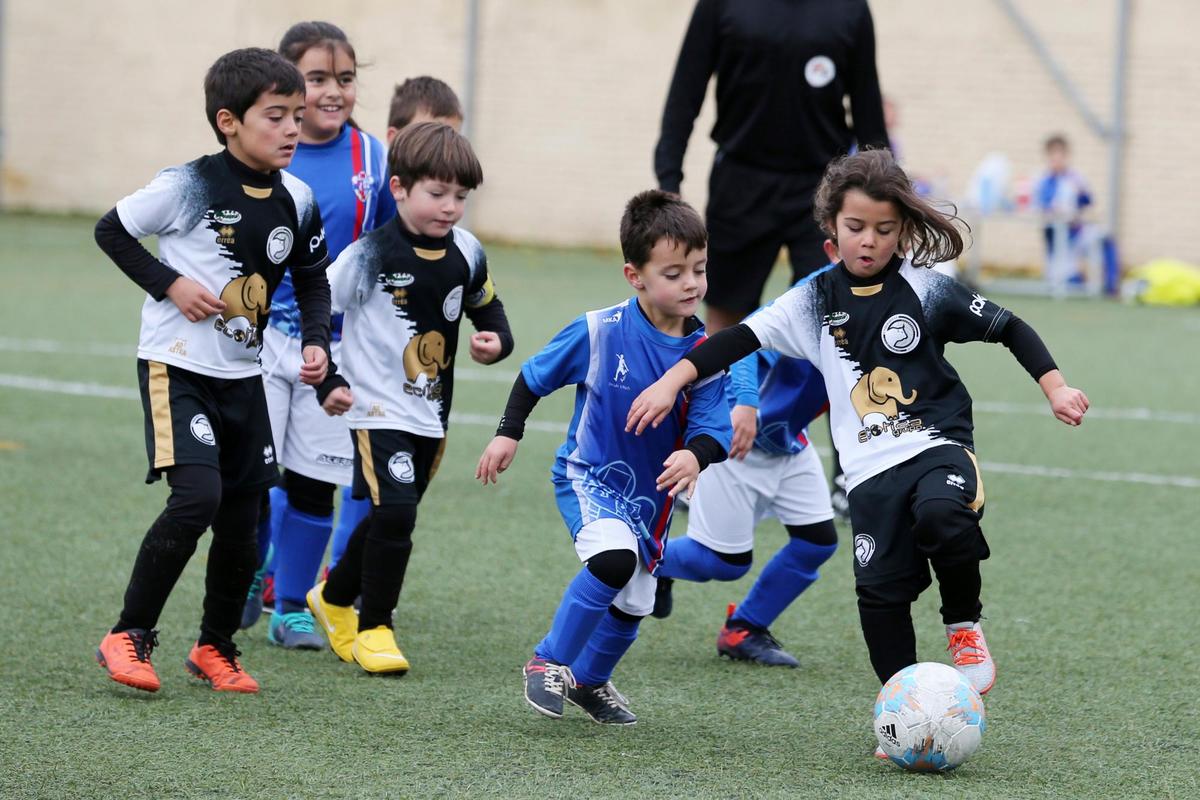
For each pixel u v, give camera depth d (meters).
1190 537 21.11
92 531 19.52
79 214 75.69
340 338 16.08
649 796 10.80
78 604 16.16
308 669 14.45
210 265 13.07
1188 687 14.24
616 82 69.19
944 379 12.10
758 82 20.73
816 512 14.91
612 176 69.75
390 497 14.20
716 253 21.61
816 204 12.54
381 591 14.24
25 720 12.28
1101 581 18.55
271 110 12.99
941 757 11.40
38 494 21.52
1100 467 26.42
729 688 14.11
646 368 12.62
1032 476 25.58
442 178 14.05
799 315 12.34
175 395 12.99
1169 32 61.94
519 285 54.88
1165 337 46.81
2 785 10.70
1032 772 11.63
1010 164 64.31
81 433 26.34
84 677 13.62
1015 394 35.34
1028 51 63.56
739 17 20.66
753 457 14.81
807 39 20.55
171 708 12.80
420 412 14.50
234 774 11.09
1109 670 14.80
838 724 12.97
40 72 75.50
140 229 12.89
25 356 34.84
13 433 26.06
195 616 16.14
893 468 11.91
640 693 13.88
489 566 18.72
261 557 15.55
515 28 70.06
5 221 71.56
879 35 65.19
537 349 39.78
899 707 11.45
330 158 16.81
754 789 11.03
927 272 12.16
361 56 71.19
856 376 12.14
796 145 20.97
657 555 12.77
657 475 12.75
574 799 10.69
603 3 68.94
